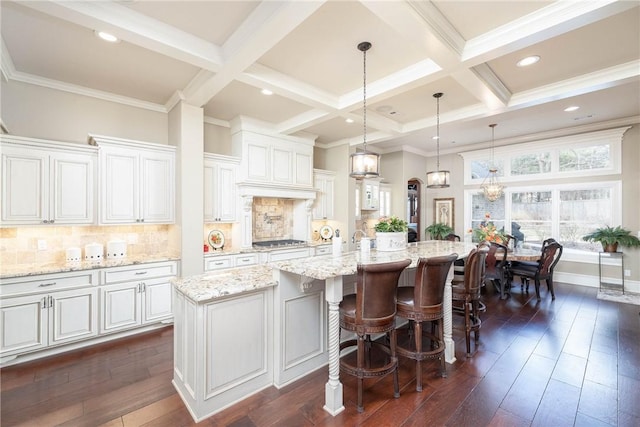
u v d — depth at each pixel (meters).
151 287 3.49
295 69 3.19
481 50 2.59
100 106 3.66
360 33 2.57
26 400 2.20
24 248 3.16
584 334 3.35
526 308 4.27
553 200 5.91
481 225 6.41
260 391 2.32
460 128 5.55
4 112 3.09
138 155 3.64
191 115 3.79
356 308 2.10
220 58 2.73
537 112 4.66
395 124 4.95
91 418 2.01
